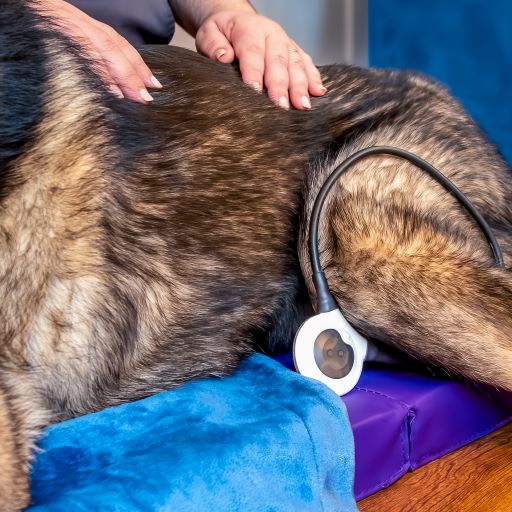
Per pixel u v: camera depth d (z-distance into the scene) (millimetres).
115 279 1227
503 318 1341
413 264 1367
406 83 1677
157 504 956
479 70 2777
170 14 1859
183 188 1327
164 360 1289
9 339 1147
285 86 1543
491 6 2725
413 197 1471
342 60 3123
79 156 1193
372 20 2973
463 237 1435
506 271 1390
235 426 1104
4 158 1122
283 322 1468
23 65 1157
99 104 1248
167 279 1286
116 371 1247
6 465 982
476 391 1365
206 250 1336
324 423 1129
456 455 1334
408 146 1542
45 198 1160
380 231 1403
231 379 1307
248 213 1397
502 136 2762
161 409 1188
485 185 1565
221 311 1347
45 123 1168
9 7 1176
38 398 1137
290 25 2969
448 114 1640
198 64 1535
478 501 1199
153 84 1400
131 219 1253
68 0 1671
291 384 1216
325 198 1386
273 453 1065
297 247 1445
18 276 1147
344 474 1129
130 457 1047
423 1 2854
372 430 1219
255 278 1391
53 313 1180
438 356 1346
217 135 1404
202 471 1008
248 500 1016
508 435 1399
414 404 1277
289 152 1475
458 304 1341
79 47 1270
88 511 925
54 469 1056
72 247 1183
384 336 1356
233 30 1675
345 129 1543
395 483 1255
